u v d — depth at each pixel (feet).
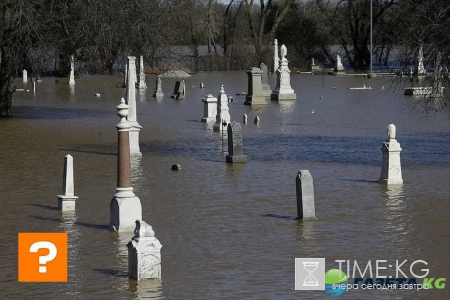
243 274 75.61
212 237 89.92
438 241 86.94
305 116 230.07
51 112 245.04
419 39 137.28
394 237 88.84
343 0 511.81
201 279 74.23
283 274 75.56
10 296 70.08
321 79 402.72
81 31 208.03
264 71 300.61
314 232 91.50
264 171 134.62
